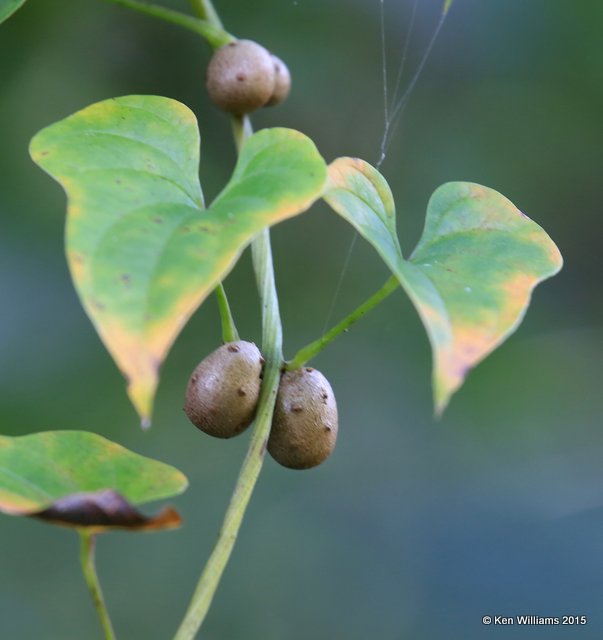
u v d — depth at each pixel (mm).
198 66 626
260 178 368
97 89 603
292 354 649
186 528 598
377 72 668
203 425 393
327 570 597
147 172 374
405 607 591
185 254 353
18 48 574
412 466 635
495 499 632
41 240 590
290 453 395
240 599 584
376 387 650
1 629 559
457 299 364
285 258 667
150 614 580
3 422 563
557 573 599
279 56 647
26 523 590
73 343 587
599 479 647
